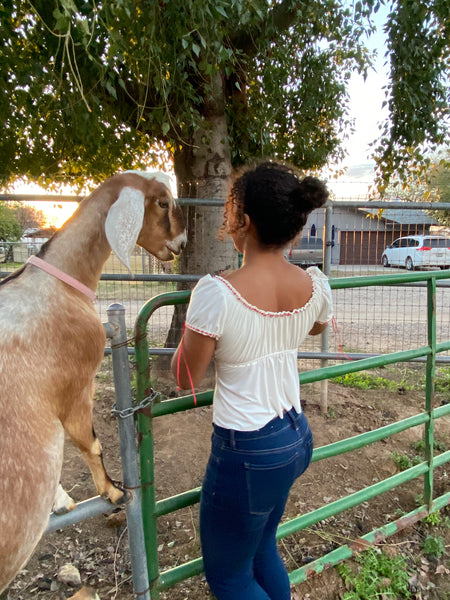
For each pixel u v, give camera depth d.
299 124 5.89
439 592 2.35
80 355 1.46
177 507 1.85
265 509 1.45
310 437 1.57
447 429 4.02
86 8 2.58
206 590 2.28
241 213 1.37
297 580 2.23
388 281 2.36
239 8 2.93
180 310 4.70
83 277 1.64
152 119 3.93
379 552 2.54
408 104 4.81
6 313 1.35
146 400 1.66
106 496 1.63
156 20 2.91
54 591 2.24
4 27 3.01
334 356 4.06
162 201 1.81
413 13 4.24
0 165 4.71
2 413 1.24
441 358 4.13
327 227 3.92
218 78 4.30
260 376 1.40
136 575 1.77
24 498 1.25
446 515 2.94
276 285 1.39
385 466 3.40
